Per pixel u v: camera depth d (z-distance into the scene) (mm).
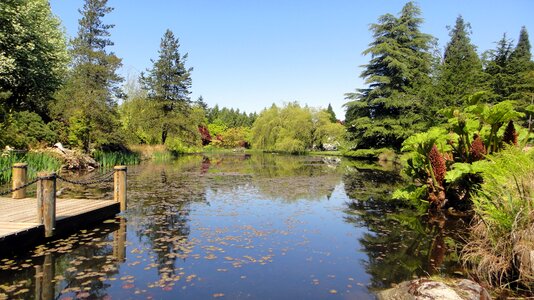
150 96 37156
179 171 18141
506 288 3867
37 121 17438
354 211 8250
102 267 4543
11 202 7219
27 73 18234
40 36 18734
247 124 78562
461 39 37562
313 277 4293
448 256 5043
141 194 10492
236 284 4055
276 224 6961
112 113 25109
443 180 8117
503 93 23250
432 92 22156
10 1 17344
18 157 13000
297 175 16375
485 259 4273
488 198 4977
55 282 4055
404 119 26438
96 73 24719
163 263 4715
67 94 23734
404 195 8672
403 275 4352
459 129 8203
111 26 29531
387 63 28531
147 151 31156
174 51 37531
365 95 30438
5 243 4793
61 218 5949
